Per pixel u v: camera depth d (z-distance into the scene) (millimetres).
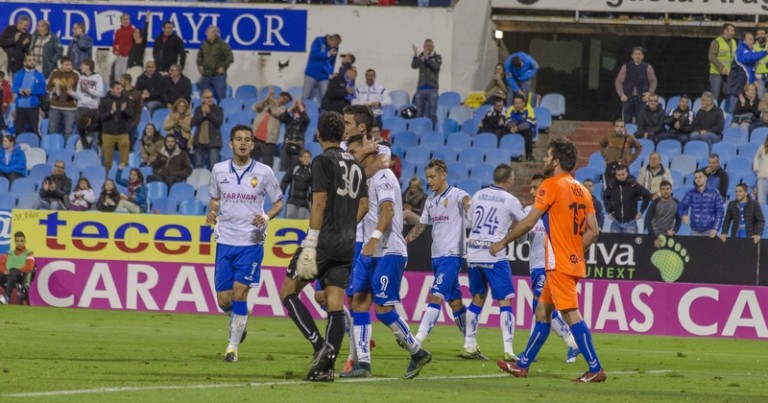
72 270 62938
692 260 57781
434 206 40438
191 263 61875
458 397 25500
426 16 87938
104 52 89750
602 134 82000
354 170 27562
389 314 30625
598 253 58719
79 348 38188
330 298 27656
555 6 85500
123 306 62375
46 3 89938
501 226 40594
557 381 31125
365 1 88875
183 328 50938
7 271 62875
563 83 93875
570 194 30359
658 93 93500
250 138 35750
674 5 83812
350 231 27469
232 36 89438
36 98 81125
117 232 62594
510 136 78938
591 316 58625
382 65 88500
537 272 42125
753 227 62156
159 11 89375
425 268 59688
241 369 31844
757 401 27281
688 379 33938
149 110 82562
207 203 73875
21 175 77875
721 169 68312
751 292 57250
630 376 34312
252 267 35281
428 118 81625
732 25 79250
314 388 26188
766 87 78438
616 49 93750
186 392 24703
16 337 42219
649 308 58094
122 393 24188
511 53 92250
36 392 23969
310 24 89062
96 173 77500
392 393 25781
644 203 68188
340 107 77750
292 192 69375
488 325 59531
